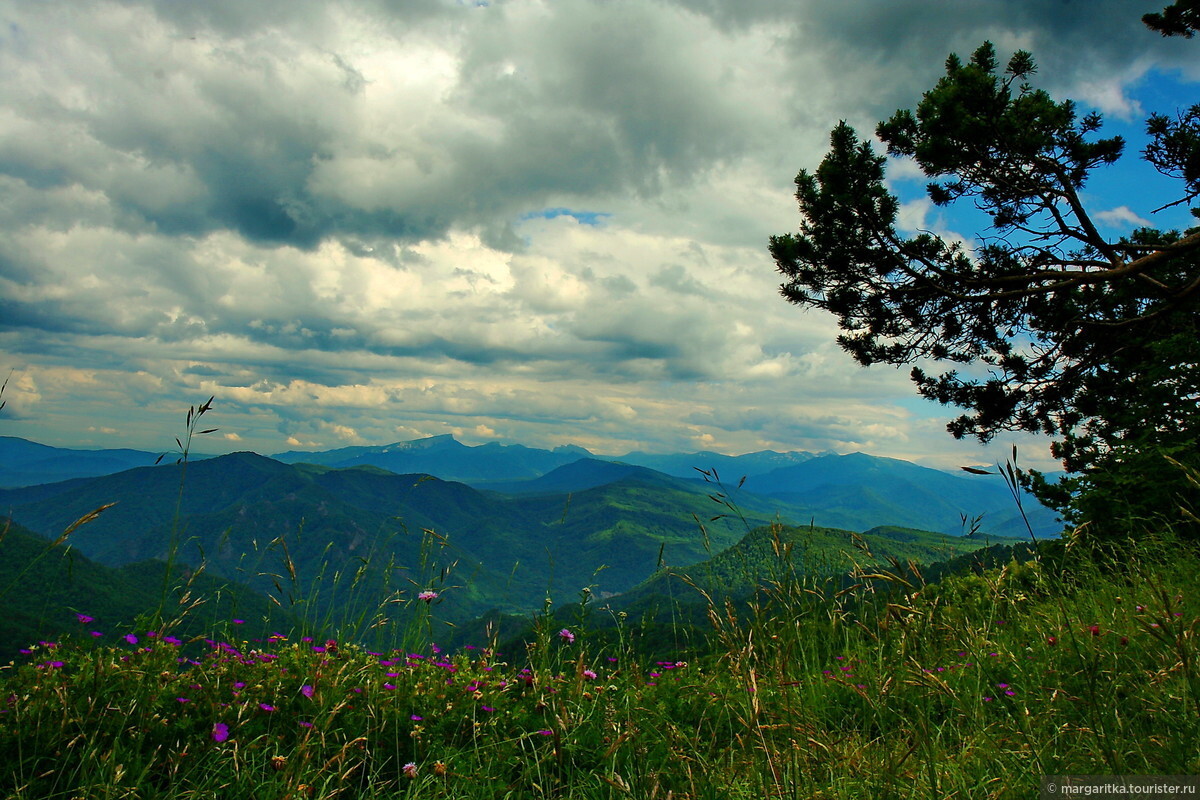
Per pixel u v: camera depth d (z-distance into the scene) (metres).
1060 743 2.76
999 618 4.18
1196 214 11.21
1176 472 6.88
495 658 4.40
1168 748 2.49
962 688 3.49
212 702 3.36
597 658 4.48
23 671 3.19
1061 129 11.47
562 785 3.05
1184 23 10.46
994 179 12.14
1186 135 10.77
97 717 2.98
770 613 3.99
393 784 3.17
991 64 11.30
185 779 2.77
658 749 3.35
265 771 2.96
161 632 3.53
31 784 2.65
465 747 3.51
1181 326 10.26
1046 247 12.42
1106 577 5.36
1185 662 2.59
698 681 4.14
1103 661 3.40
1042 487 10.43
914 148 12.14
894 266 11.80
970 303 12.20
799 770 2.74
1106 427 12.46
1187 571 4.82
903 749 2.81
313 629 4.08
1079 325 12.29
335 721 3.52
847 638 4.14
